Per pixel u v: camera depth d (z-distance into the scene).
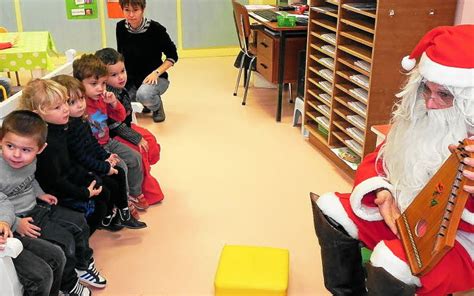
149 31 3.89
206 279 2.12
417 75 1.56
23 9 5.39
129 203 2.43
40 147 1.72
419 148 1.54
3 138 1.65
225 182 2.96
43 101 1.84
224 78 5.12
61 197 1.96
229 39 5.96
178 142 3.53
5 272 1.53
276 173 3.08
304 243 2.36
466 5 2.53
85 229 1.94
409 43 2.60
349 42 2.98
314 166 3.19
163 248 2.32
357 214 1.64
